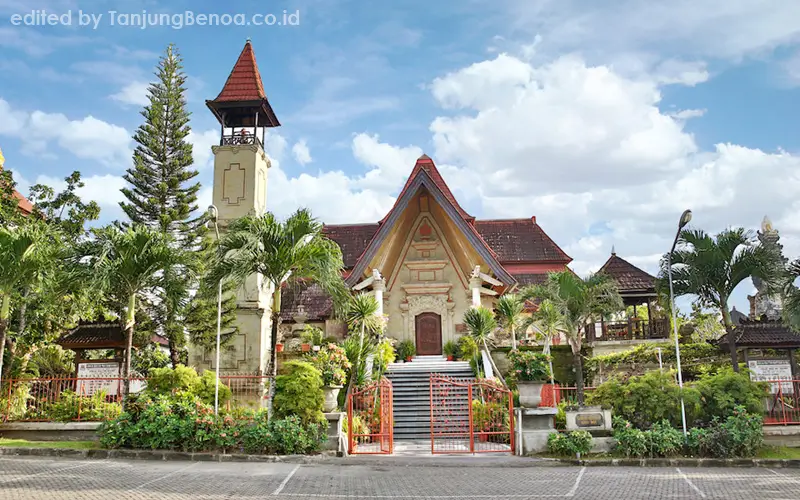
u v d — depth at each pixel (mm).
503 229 43625
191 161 31297
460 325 33688
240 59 34219
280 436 16219
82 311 24422
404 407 23453
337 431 17156
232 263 17516
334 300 18688
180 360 31516
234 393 23266
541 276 39844
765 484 12945
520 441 16922
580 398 19484
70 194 27031
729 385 17531
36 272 18031
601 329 33000
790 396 19359
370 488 12219
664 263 20141
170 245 19156
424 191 33188
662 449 15969
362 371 23672
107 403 19938
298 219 17734
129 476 12688
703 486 12672
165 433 16156
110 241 18266
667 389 17250
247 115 33844
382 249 31000
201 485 11938
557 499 11336
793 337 20562
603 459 15859
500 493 11859
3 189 24891
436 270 34531
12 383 19641
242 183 31734
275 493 11414
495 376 25203
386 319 29781
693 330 31500
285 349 31453
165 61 31719
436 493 11836
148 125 31047
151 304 27203
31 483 11656
